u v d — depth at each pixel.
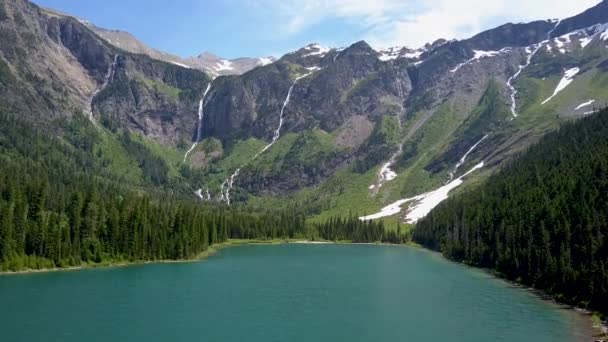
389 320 119.94
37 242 193.00
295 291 156.50
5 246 182.75
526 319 120.62
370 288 162.75
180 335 105.88
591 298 130.38
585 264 140.38
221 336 105.62
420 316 124.06
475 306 135.25
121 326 111.69
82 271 191.25
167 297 143.75
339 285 168.50
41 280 168.38
